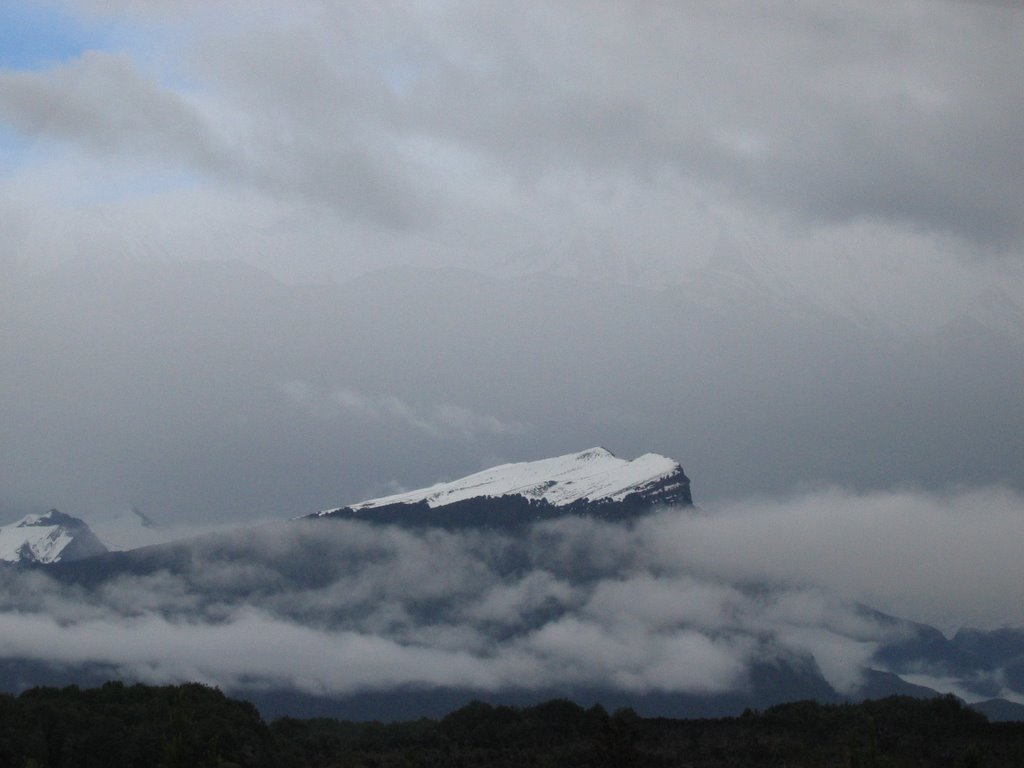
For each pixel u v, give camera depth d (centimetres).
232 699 11044
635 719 10381
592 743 9700
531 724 11206
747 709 11369
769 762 9381
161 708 10100
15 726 9288
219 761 8662
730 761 9450
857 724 10331
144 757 9350
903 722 10381
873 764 8788
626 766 9338
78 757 9281
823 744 9869
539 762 9719
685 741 10088
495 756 10138
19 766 8925
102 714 9806
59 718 9544
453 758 10119
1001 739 9806
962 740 9812
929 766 9044
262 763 9744
